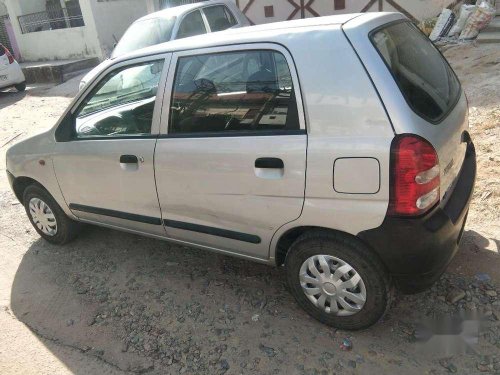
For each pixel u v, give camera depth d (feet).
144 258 12.48
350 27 7.97
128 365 8.88
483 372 7.79
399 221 7.50
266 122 8.57
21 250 13.78
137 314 10.28
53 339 9.84
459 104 9.41
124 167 10.59
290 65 8.19
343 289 8.50
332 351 8.59
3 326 10.40
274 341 9.01
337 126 7.73
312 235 8.52
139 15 48.34
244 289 10.67
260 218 8.94
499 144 15.38
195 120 9.53
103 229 14.37
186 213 10.08
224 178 9.08
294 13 37.86
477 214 12.18
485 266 10.23
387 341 8.66
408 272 7.86
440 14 31.24
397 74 7.77
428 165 7.38
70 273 12.24
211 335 9.37
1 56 39.45
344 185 7.74
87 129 11.50
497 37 26.25
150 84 10.22
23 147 12.78
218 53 9.19
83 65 44.91
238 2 39.65
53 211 13.08
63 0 50.93
